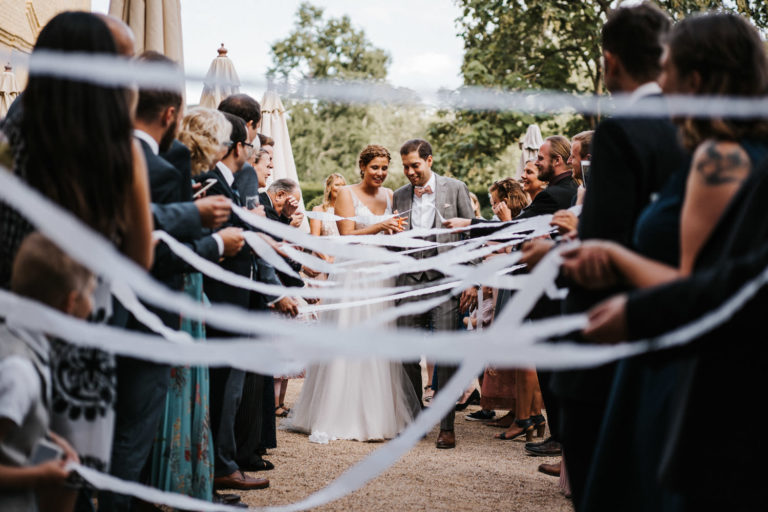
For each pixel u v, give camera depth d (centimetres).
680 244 183
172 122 287
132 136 191
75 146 176
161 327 223
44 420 182
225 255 305
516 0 1934
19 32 916
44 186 178
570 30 1944
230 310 116
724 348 147
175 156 294
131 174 187
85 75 125
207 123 346
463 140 1917
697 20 182
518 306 138
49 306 175
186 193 297
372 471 144
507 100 130
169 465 311
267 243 306
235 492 397
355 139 3444
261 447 496
